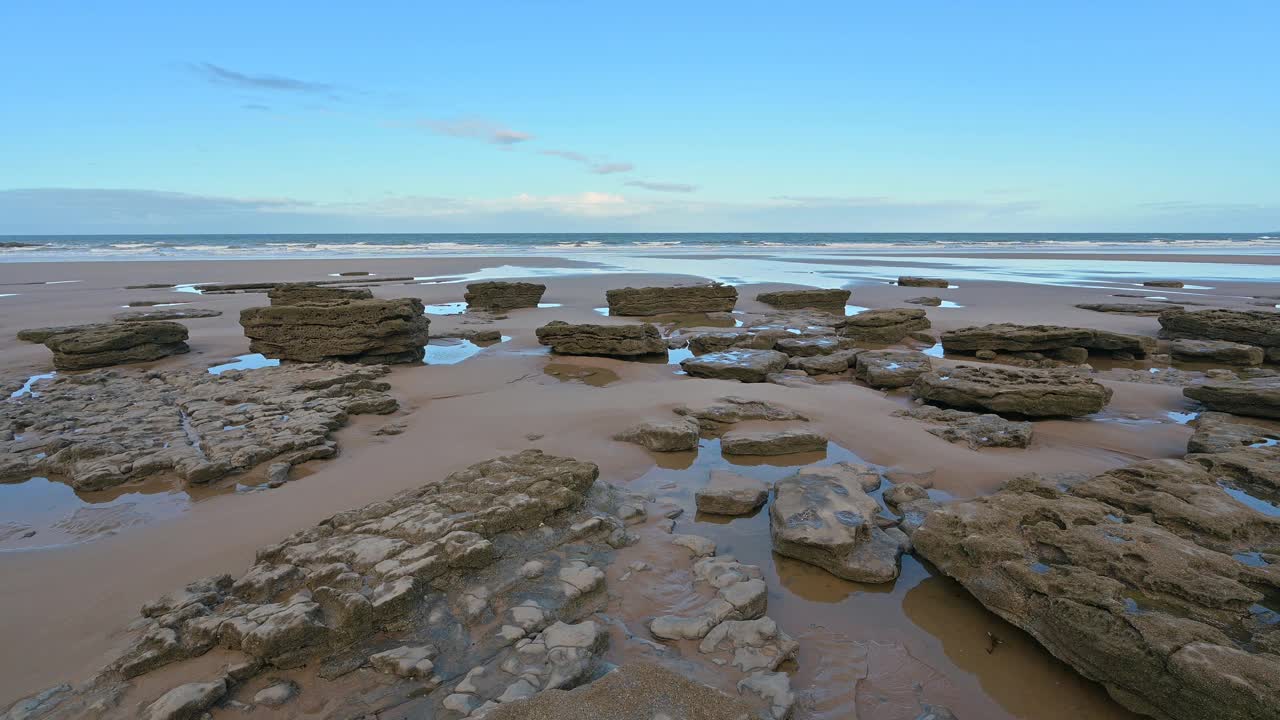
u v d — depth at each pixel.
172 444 8.96
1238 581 5.19
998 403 11.09
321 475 8.27
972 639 5.35
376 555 5.64
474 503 6.47
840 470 7.95
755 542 6.90
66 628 5.14
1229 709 4.08
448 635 5.01
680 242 106.00
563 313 24.50
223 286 30.91
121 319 20.12
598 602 5.60
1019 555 5.70
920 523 6.96
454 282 35.75
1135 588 5.23
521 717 4.03
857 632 5.41
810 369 14.61
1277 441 9.33
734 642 5.04
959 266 50.03
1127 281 36.50
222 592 5.53
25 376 13.99
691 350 17.09
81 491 7.76
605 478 8.45
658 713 4.07
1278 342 16.16
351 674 4.67
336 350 14.55
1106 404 11.73
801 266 49.78
